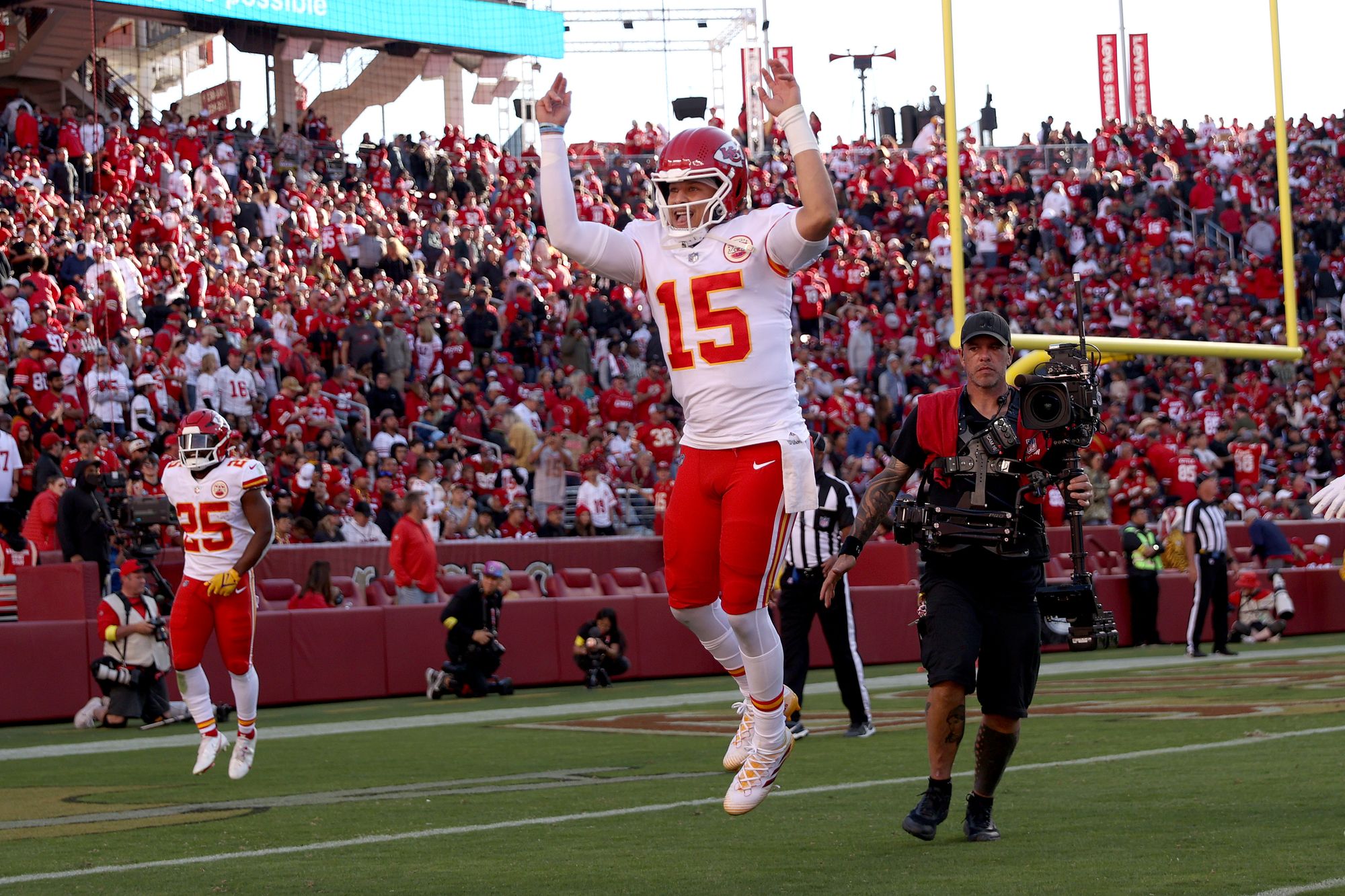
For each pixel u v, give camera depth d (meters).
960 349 5.50
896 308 27.27
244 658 8.23
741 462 5.02
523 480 19.23
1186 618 19.39
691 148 4.99
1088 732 9.29
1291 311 21.38
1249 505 22.44
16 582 14.25
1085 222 27.67
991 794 5.58
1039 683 13.62
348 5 29.98
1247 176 29.06
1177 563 19.02
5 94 28.14
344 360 20.41
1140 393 24.72
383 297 22.50
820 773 7.84
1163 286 26.42
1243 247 28.28
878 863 5.13
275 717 12.98
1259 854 5.03
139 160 24.53
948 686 5.37
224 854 5.70
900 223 30.86
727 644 5.37
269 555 15.34
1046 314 25.97
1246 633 19.00
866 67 37.44
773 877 4.91
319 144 28.70
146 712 12.27
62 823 6.72
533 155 32.75
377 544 16.11
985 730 5.55
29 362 17.20
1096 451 20.70
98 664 12.03
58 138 24.72
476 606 14.43
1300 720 9.59
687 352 5.04
